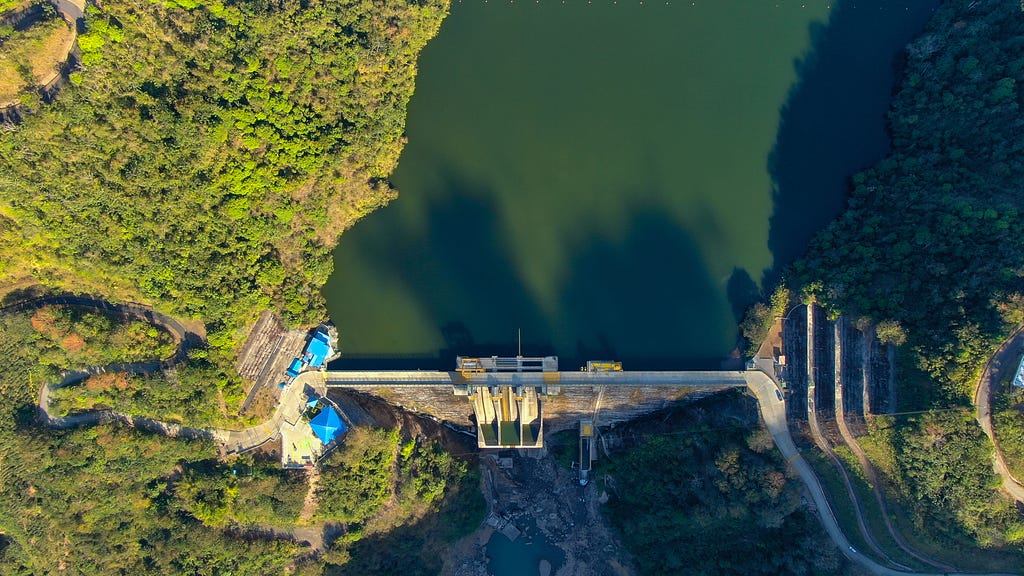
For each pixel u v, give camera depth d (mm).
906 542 103625
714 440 114562
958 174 108500
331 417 112062
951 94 112062
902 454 100500
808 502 110375
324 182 109500
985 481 92688
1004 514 93312
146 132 92562
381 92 111562
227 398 108000
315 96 105750
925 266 103125
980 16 113500
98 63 88500
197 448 107188
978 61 110750
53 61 88625
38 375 99938
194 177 98875
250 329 112062
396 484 114625
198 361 105750
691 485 113750
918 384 100125
